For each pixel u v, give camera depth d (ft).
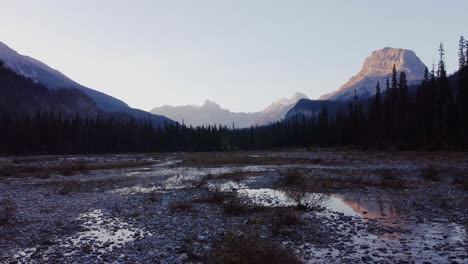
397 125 264.31
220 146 474.08
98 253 38.86
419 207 63.46
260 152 363.97
